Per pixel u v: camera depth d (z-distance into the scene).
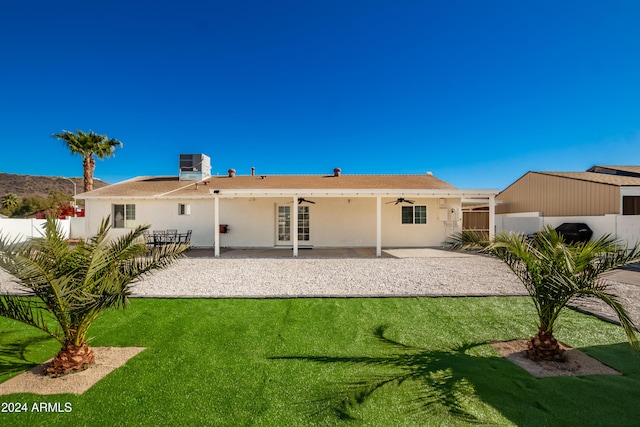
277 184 17.39
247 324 5.00
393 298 6.36
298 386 3.13
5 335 4.61
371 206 15.88
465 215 17.78
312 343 4.26
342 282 7.88
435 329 4.77
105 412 2.71
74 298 3.35
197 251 14.49
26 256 3.20
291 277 8.52
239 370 3.49
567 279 3.41
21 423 2.55
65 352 3.50
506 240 4.20
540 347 3.73
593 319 5.14
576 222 15.16
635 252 3.59
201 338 4.45
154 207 15.94
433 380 3.23
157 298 6.43
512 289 7.07
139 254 4.31
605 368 3.49
